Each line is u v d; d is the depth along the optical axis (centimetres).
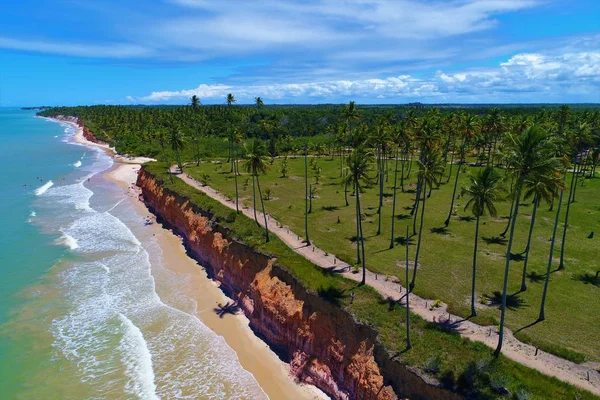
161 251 6912
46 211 8962
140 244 7206
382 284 4581
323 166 12750
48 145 19900
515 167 3309
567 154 4819
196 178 10306
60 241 7188
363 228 6738
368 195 9069
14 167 13950
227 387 3797
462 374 3083
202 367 4053
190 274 6053
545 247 5912
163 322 4791
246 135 17038
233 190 9262
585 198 8575
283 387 3831
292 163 13312
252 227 6231
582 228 6738
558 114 11800
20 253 6594
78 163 15125
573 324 3906
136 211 9244
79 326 4669
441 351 3366
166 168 11356
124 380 3838
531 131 3200
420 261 5347
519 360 3328
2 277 5750
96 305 5119
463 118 8962
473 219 7281
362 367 3531
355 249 5734
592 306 4256
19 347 4266
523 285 4584
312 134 19062
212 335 4569
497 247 5906
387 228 6769
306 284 4406
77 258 6506
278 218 7144
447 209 7938
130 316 4900
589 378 3119
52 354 4175
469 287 4638
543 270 5131
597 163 9844
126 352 4238
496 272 5050
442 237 6328
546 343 3550
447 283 4712
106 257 6594
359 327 3731
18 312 4903
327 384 3762
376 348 3519
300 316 4200
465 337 3584
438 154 6141
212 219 6675
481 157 12081
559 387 2959
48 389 3700
